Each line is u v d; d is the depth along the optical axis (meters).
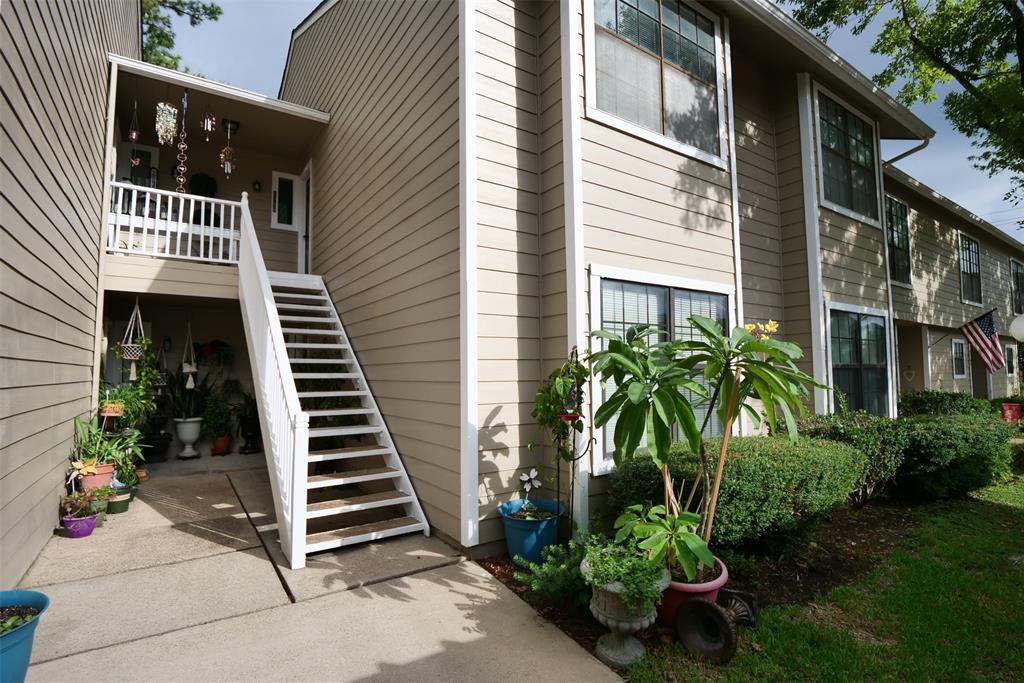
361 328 6.07
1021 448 8.16
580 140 4.07
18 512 3.23
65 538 4.11
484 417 3.88
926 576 3.48
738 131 6.12
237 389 8.40
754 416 2.92
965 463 5.38
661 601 2.73
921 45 9.33
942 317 11.14
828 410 6.09
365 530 4.11
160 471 6.79
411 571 3.52
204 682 2.30
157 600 3.08
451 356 4.07
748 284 6.02
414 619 2.89
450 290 4.12
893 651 2.58
